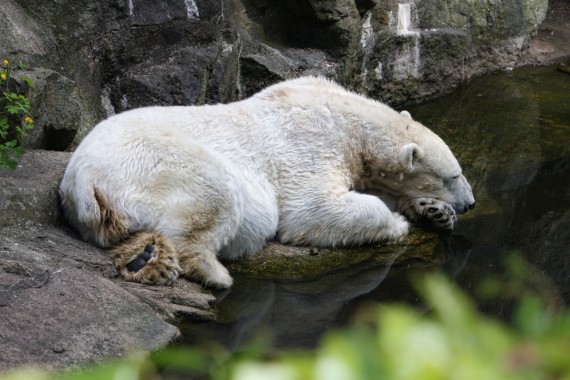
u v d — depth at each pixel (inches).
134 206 335.0
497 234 438.9
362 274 382.6
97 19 504.4
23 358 251.8
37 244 329.1
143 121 358.9
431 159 428.8
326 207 394.0
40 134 422.9
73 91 446.0
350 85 650.8
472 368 52.6
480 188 504.7
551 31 854.5
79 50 497.7
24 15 462.9
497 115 658.8
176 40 539.5
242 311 338.3
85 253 334.6
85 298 289.9
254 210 377.1
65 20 485.7
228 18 576.7
